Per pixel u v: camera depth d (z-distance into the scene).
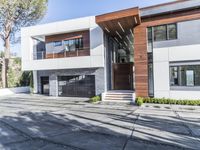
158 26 14.12
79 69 17.80
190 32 13.01
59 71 18.95
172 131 7.25
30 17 25.23
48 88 21.73
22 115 10.52
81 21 17.03
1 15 23.80
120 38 20.25
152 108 11.91
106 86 17.22
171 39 13.60
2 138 6.55
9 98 19.03
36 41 21.23
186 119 9.06
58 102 15.44
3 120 9.33
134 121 8.83
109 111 11.29
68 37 18.64
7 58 27.36
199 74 12.59
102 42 16.11
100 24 14.43
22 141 6.25
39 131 7.37
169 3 13.36
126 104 13.63
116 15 13.04
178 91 13.20
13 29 26.16
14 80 29.34
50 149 5.54
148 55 14.52
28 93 24.14
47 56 19.88
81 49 17.86
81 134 6.96
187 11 13.12
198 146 5.77
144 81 14.51
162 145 5.85
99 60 16.20
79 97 18.08
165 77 13.56
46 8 25.66
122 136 6.71
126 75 19.58
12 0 22.89
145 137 6.59
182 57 13.05
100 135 6.83
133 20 13.60
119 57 25.14
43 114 10.72
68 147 5.70
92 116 10.00
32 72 22.69
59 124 8.44
